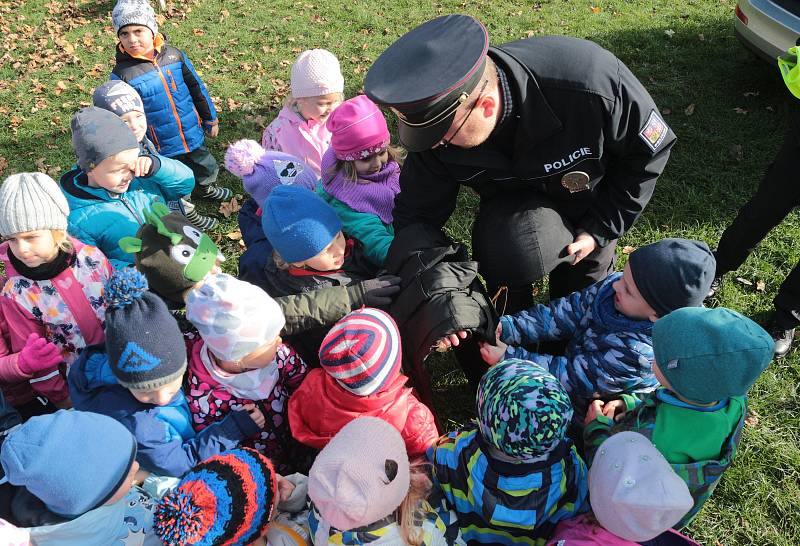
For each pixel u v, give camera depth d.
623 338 2.48
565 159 2.57
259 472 1.99
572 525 2.06
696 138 4.97
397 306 2.66
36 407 3.07
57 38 8.01
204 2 8.70
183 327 2.72
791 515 2.80
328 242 2.77
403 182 2.94
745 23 5.16
